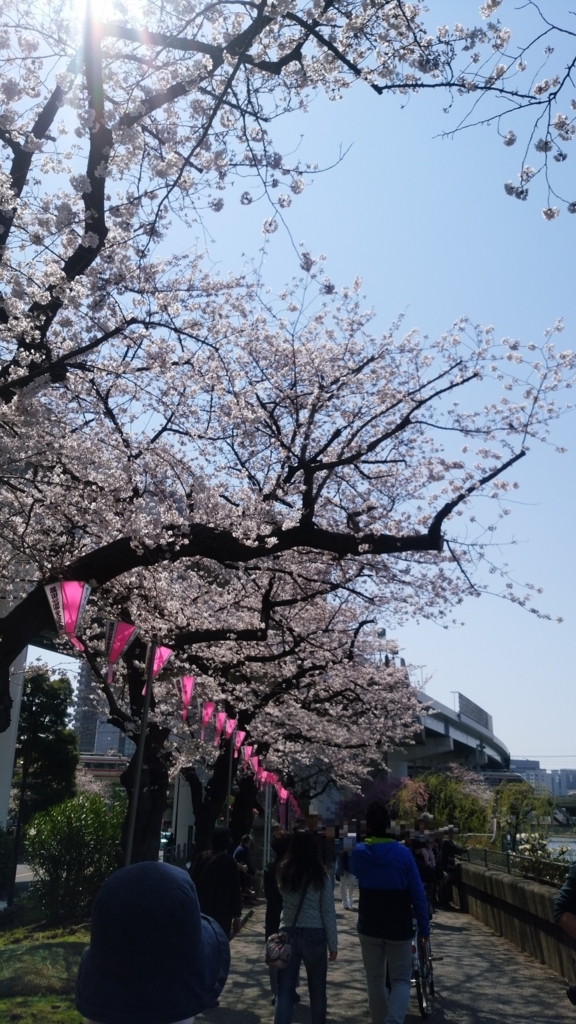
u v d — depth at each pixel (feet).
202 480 36.19
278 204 27.50
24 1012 24.53
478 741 191.21
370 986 21.89
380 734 80.33
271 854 79.51
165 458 35.06
